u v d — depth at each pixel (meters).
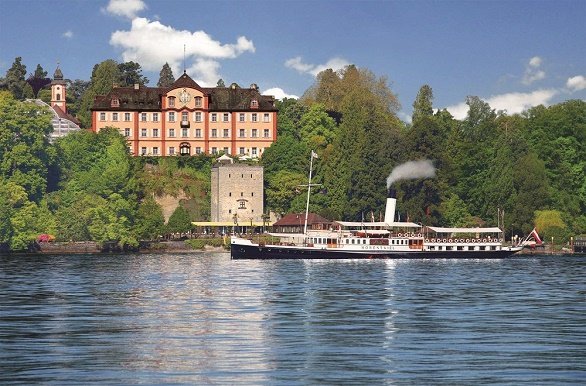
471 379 72.19
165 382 71.00
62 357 79.38
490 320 102.12
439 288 140.00
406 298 124.94
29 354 80.56
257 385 70.25
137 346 84.44
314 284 145.38
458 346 85.06
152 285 143.25
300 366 76.44
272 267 185.62
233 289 136.62
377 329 95.12
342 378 72.44
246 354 81.12
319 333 92.31
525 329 95.19
